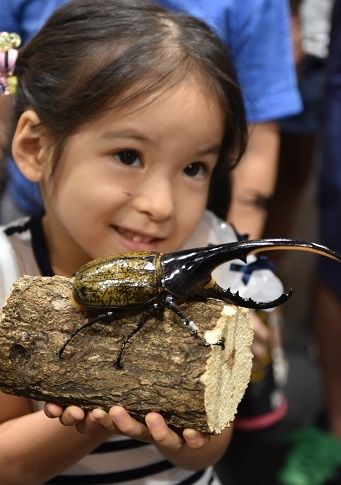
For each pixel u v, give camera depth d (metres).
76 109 0.63
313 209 1.75
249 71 0.95
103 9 0.67
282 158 1.40
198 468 0.66
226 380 0.52
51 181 0.67
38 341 0.52
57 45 0.67
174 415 0.50
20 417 0.62
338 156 1.23
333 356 1.33
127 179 0.63
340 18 1.20
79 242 0.67
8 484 0.62
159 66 0.63
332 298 1.31
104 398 0.51
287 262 1.56
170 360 0.50
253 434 1.25
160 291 0.50
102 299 0.50
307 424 1.34
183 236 0.66
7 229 0.71
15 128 0.69
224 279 0.68
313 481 1.20
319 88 1.34
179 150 0.63
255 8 0.93
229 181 0.75
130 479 0.70
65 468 0.62
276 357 1.27
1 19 0.93
